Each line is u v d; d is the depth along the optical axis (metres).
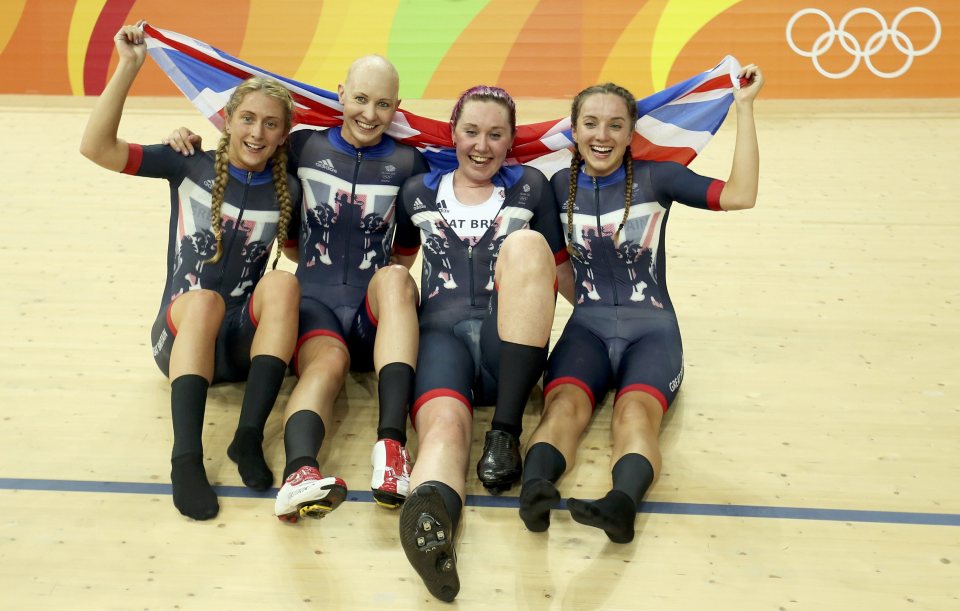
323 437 2.34
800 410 2.76
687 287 3.48
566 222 2.74
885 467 2.51
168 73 2.89
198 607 2.02
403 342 2.41
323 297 2.75
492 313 2.42
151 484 2.40
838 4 5.29
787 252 3.76
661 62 5.32
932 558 2.19
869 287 3.47
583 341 2.63
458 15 5.36
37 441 2.55
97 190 4.28
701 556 2.20
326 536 2.24
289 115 2.51
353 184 2.73
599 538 2.25
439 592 2.01
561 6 5.34
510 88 5.34
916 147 4.85
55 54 5.42
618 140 2.59
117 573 2.11
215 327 2.41
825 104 5.30
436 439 2.22
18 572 2.10
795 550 2.22
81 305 3.27
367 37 5.37
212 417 2.66
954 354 3.04
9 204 4.08
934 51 5.28
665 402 2.51
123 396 2.77
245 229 2.59
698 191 2.57
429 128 2.86
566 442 2.36
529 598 2.06
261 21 5.39
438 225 2.66
